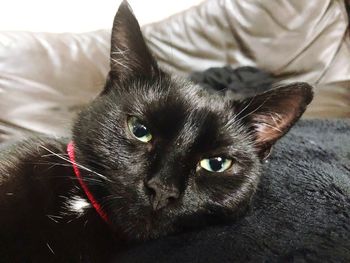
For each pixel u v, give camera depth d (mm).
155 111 163
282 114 179
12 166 171
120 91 176
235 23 395
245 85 357
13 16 393
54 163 172
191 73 365
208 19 398
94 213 165
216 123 168
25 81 315
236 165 170
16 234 154
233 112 177
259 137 184
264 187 195
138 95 171
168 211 158
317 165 220
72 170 171
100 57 355
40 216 159
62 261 155
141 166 158
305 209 178
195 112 166
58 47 343
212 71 365
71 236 159
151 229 162
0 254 151
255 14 394
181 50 388
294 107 176
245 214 177
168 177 154
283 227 165
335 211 177
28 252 153
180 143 160
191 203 161
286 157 229
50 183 168
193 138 161
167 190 153
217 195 166
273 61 394
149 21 434
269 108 178
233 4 399
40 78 321
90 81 339
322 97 363
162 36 386
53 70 329
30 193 163
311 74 397
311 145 253
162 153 158
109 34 375
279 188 194
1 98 303
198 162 163
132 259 154
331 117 333
